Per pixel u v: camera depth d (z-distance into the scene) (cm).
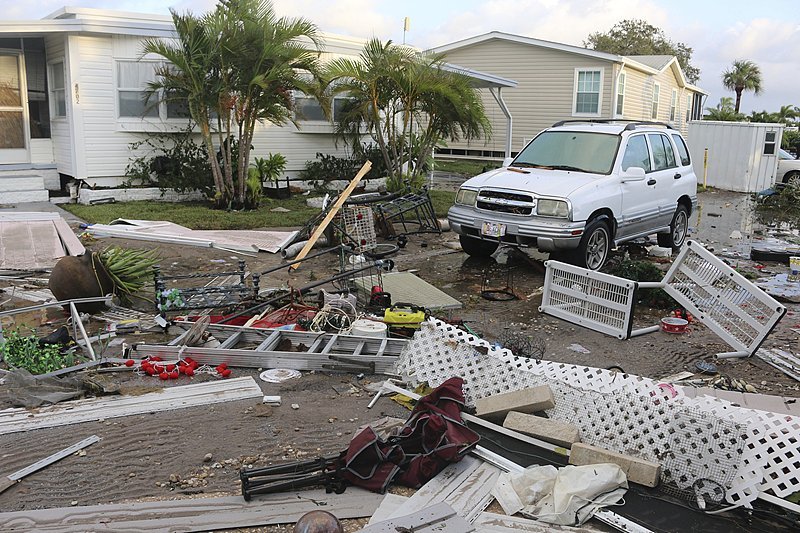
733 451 392
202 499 371
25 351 536
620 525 359
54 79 1445
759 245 1218
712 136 2292
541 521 363
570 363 609
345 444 438
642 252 1098
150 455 417
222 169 1457
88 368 541
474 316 735
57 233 1023
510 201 883
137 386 514
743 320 643
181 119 1473
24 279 802
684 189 1093
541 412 473
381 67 1423
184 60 1248
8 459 407
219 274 721
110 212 1255
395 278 824
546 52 2505
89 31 1317
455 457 406
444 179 2088
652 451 413
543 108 2555
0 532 336
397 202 1140
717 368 612
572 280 725
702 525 368
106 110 1391
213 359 559
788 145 3419
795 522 367
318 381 539
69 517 350
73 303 621
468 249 1008
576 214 845
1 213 1146
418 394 508
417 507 369
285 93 1341
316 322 630
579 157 970
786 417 402
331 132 1716
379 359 556
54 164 1491
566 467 398
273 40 1298
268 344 583
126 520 349
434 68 1473
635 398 440
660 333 704
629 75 2558
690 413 411
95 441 430
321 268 910
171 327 640
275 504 369
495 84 1902
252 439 440
